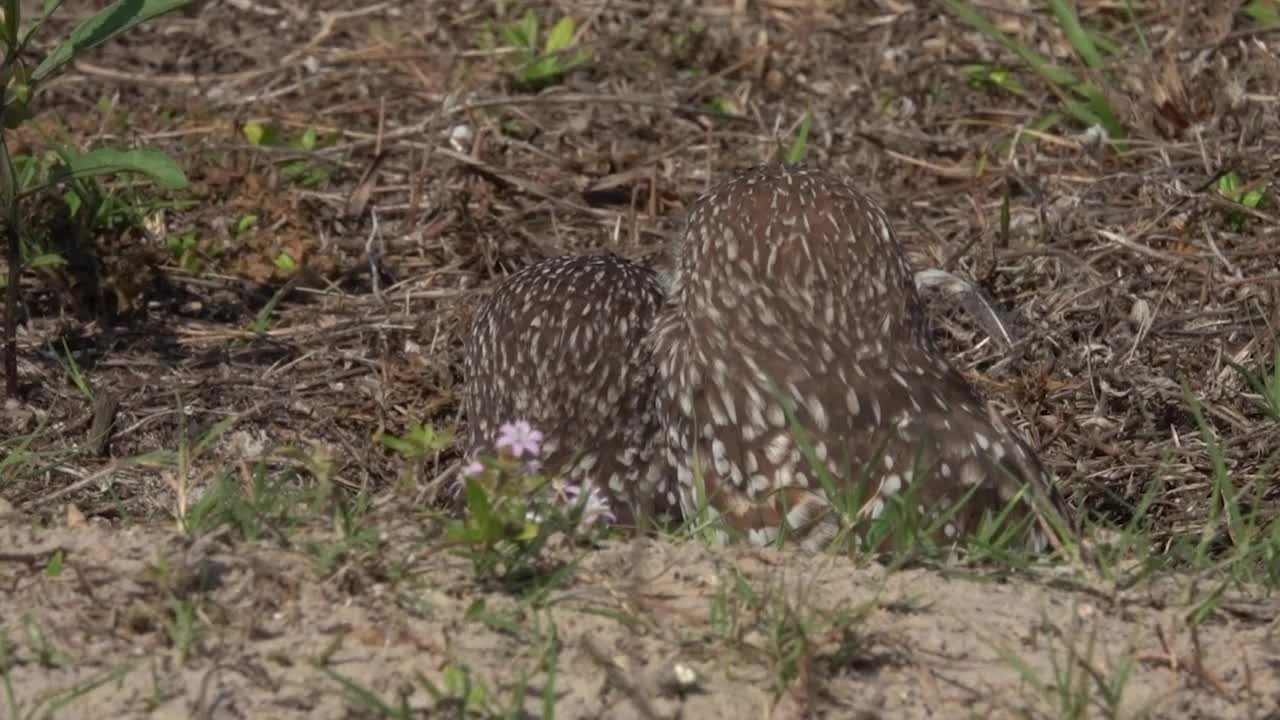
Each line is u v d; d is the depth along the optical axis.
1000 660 7.63
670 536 8.84
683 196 14.39
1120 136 15.10
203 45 17.06
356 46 17.00
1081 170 14.74
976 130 15.55
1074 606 8.11
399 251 13.87
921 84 16.02
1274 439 11.54
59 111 15.70
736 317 9.34
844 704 7.31
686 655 7.48
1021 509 9.27
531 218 14.20
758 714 7.21
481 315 10.62
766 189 9.50
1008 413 11.97
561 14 17.31
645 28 16.97
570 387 10.03
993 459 9.27
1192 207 13.72
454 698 7.07
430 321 12.91
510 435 8.23
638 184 14.54
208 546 8.16
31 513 10.12
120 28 11.73
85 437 11.76
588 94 15.95
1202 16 16.33
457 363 12.48
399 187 14.58
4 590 7.89
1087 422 11.91
